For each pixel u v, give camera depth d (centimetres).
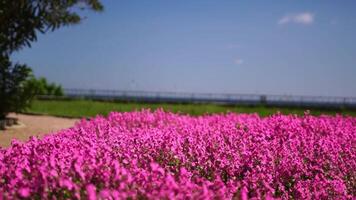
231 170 631
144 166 583
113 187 446
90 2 1377
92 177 454
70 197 433
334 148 799
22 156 548
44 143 647
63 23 1371
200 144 727
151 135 768
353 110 2680
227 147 735
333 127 1095
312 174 695
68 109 2008
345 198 596
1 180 502
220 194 450
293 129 970
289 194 617
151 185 446
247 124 1090
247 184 568
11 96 1340
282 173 649
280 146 803
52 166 467
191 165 649
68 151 601
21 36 1351
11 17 1339
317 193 586
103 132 887
